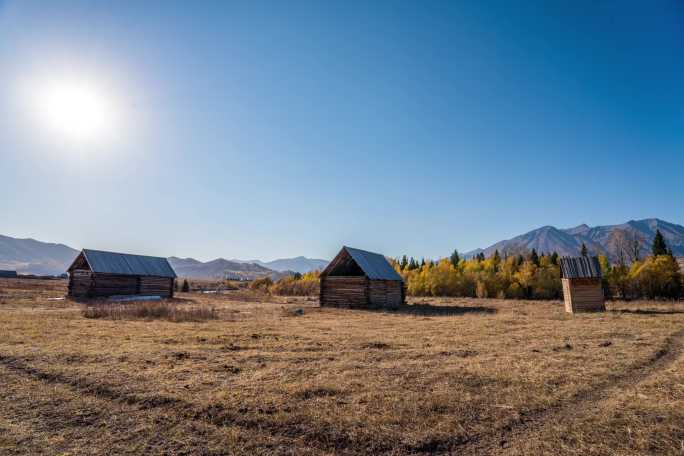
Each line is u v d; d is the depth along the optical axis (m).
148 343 12.94
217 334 15.20
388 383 8.42
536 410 6.91
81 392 7.80
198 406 6.94
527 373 9.26
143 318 21.02
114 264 41.62
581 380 8.68
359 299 33.91
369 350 12.23
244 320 21.52
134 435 5.93
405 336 15.21
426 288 66.62
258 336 14.77
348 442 5.72
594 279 28.08
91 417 6.58
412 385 8.30
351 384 8.32
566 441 5.75
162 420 6.46
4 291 43.09
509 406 7.04
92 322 18.66
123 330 15.98
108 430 6.10
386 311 30.30
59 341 12.91
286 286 71.31
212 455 5.37
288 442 5.74
